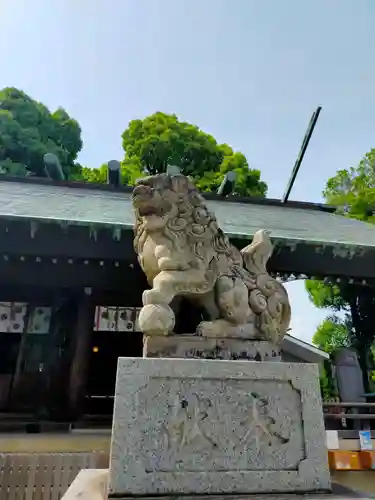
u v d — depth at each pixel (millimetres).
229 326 2945
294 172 11820
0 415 8516
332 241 7738
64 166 17953
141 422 2312
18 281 8125
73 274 8328
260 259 3389
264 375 2566
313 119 10797
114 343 11203
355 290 10766
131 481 2174
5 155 16266
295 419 2531
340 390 8531
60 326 9492
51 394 8680
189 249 3078
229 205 11219
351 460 4832
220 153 19969
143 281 8422
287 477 2355
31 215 6984
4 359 10148
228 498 2217
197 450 2326
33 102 18188
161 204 3152
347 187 17812
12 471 4434
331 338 17906
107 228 7004
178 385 2449
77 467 4582
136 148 19766
